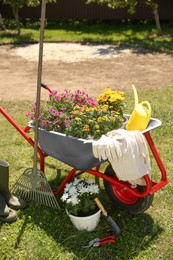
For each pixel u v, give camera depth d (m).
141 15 16.69
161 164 3.95
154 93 8.01
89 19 17.06
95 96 8.20
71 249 3.73
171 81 9.11
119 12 16.77
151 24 16.48
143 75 9.66
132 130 4.00
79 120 3.91
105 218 4.08
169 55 11.54
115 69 10.24
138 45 12.82
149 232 3.95
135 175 3.64
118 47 12.71
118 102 4.29
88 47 12.84
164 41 13.16
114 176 4.17
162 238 3.86
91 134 3.91
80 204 3.92
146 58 11.29
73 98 4.42
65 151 3.99
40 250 3.65
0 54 12.03
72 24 16.78
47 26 16.42
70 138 3.79
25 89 8.72
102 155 3.53
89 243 3.76
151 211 4.27
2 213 4.04
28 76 9.73
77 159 3.96
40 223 4.04
